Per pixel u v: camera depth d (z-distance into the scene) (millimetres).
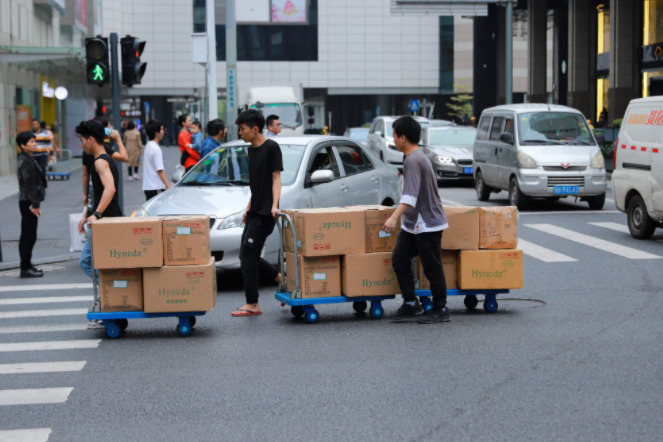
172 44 100688
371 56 103500
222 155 14195
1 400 7465
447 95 106750
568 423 6582
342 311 11102
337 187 14078
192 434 6504
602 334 9469
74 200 27156
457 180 34031
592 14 54719
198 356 8828
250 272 10820
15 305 11922
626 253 15281
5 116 39281
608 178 32281
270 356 8750
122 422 6812
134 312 9727
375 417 6793
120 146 13914
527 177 22062
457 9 38094
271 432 6504
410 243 10172
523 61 111500
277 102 42500
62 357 8945
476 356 8594
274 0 100500
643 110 16875
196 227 9688
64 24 57062
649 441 6195
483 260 10602
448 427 6531
